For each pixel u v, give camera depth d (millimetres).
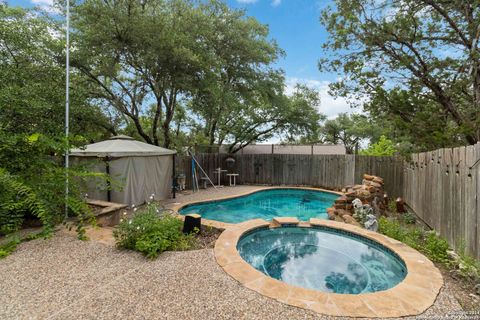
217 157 13570
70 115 6930
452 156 4340
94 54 8367
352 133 27750
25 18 7176
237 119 16031
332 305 2625
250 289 2891
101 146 7582
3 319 2305
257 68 12703
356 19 7195
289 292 2850
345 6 7406
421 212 6465
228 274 3227
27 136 4086
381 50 7504
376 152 13336
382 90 7777
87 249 3936
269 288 2920
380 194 7992
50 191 4008
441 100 7246
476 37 5949
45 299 2625
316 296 2789
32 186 3836
